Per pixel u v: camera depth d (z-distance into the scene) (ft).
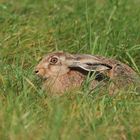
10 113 40.57
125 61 54.70
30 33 57.31
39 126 40.06
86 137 38.63
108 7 62.08
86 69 50.16
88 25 57.57
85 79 49.65
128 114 42.65
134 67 53.93
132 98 46.01
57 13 62.90
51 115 40.37
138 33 57.72
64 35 57.82
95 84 48.91
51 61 51.21
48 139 37.42
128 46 56.13
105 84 48.49
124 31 57.82
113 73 50.24
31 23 59.82
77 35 57.62
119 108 44.01
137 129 40.45
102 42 55.83
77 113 41.96
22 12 64.54
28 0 66.23
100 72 49.96
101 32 57.21
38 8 65.00
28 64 53.47
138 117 41.91
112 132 39.91
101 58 51.88
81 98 45.47
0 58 53.83
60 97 45.80
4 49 54.75
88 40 56.54
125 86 48.91
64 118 40.32
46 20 60.59
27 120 40.04
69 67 50.96
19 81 47.78
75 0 64.34
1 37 56.75
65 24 59.16
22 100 44.47
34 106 43.96
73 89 47.98
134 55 55.31
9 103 42.75
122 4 63.82
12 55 54.34
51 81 50.47
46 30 58.23
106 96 46.32
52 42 56.80
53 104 43.70
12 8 64.90
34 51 55.06
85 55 51.21
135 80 49.88
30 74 49.96
